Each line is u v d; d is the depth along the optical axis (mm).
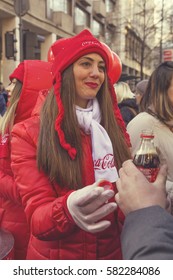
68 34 20609
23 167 1511
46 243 1543
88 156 1555
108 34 31016
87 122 1575
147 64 33562
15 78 2178
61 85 1582
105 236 1533
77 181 1500
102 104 1697
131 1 32500
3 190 1903
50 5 18500
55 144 1501
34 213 1422
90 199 1178
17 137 1567
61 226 1312
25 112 2100
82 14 24047
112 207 1217
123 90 4238
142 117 2404
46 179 1496
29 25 16453
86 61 1578
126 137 1842
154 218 1011
